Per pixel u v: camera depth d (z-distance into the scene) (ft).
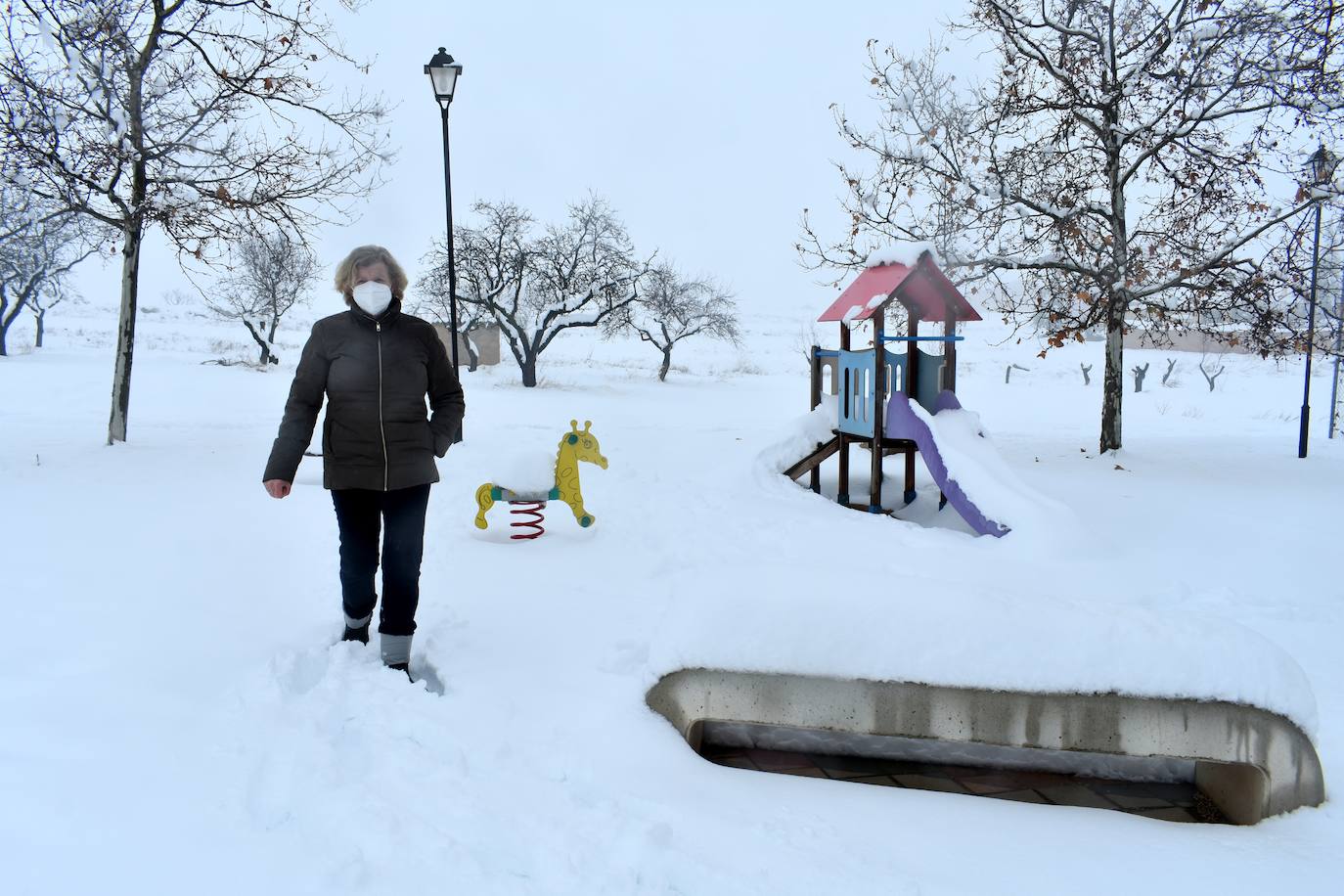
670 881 7.73
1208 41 41.91
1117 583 20.66
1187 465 41.55
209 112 44.37
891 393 32.96
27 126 38.75
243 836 8.29
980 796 10.57
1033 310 46.75
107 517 25.07
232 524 24.47
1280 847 8.93
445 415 13.94
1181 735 10.10
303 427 13.24
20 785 8.97
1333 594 20.31
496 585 18.63
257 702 11.46
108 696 11.59
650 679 11.63
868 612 11.07
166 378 95.09
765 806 9.51
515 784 9.60
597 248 124.57
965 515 26.91
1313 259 42.50
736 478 32.91
